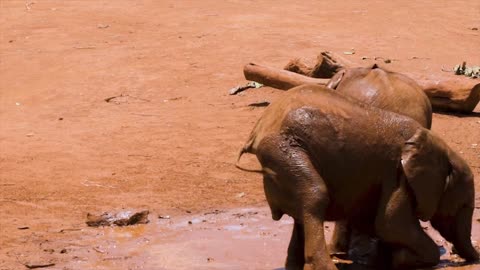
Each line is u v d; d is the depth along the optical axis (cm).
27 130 3319
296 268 1841
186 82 3928
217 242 2128
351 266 1920
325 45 4550
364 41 4678
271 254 2028
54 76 4106
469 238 1933
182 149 3005
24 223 2309
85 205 2467
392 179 1781
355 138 1745
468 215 1917
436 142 1817
